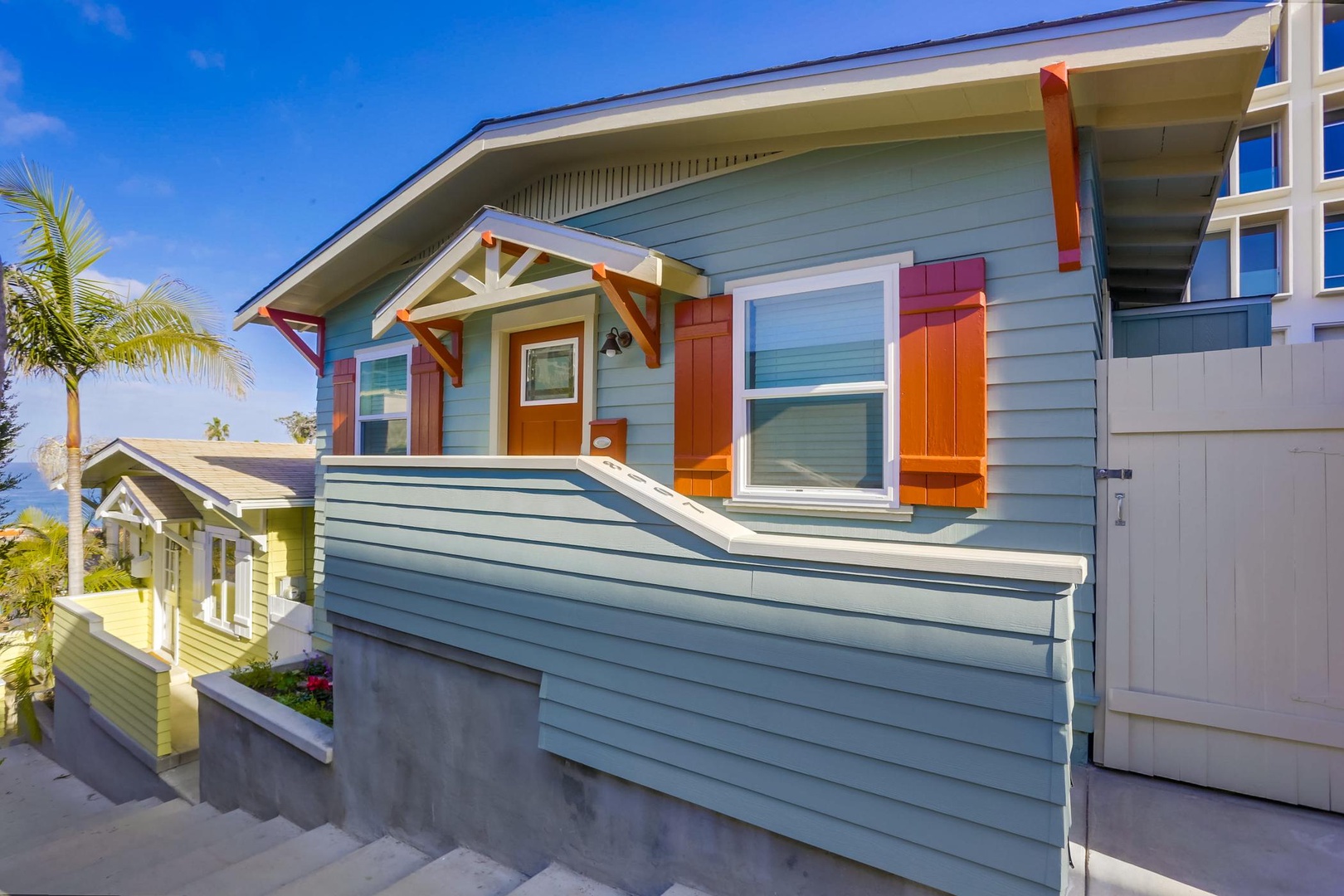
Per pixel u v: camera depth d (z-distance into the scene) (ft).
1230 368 9.78
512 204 18.66
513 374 18.37
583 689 9.64
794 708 7.68
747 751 8.00
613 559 9.40
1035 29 9.30
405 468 12.55
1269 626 9.42
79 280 29.60
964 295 11.18
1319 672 9.09
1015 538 10.87
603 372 16.21
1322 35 47.52
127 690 22.98
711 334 13.96
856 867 7.34
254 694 16.92
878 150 12.40
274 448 36.58
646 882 9.05
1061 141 9.50
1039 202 10.85
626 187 15.94
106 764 24.00
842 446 12.55
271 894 10.42
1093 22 8.98
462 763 11.44
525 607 10.44
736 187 14.08
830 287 12.76
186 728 24.04
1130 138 11.54
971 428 11.05
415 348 20.56
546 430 17.52
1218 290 50.96
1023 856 6.23
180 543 32.30
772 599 7.86
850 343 12.54
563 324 17.28
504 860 10.75
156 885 11.29
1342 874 7.64
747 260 13.84
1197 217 15.61
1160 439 10.21
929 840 6.74
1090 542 10.36
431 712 12.01
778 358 13.32
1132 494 10.37
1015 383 10.93
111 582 36.45
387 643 12.96
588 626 9.63
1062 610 6.15
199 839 14.32
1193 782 9.82
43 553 35.27
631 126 13.05
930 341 11.47
